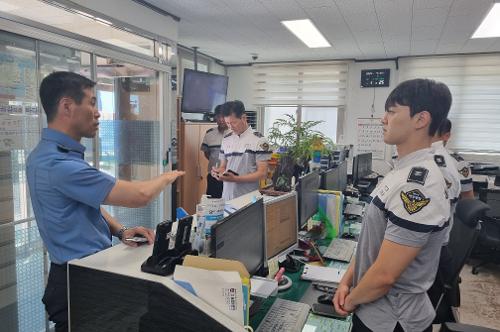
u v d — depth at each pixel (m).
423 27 4.21
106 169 3.28
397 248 1.03
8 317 2.23
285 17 3.98
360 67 6.19
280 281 1.62
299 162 2.76
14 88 2.26
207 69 6.42
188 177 4.56
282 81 6.69
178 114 4.39
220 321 0.93
